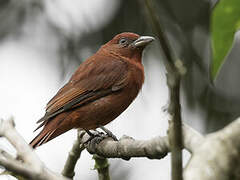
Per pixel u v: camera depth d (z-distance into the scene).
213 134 3.76
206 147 3.68
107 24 13.81
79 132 8.55
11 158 3.95
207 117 13.30
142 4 3.90
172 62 3.85
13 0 13.83
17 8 13.73
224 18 5.06
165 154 5.71
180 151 3.77
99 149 7.37
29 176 3.73
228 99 13.47
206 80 13.33
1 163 3.71
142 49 11.59
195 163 3.63
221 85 13.63
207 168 3.58
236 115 13.27
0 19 13.75
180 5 13.45
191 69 13.27
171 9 13.51
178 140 3.79
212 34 5.14
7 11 13.77
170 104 3.85
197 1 13.50
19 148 4.13
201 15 13.48
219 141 3.67
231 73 13.72
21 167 3.73
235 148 3.62
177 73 3.83
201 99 13.34
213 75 5.21
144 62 13.31
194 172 3.58
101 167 7.72
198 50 13.34
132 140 6.58
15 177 5.04
